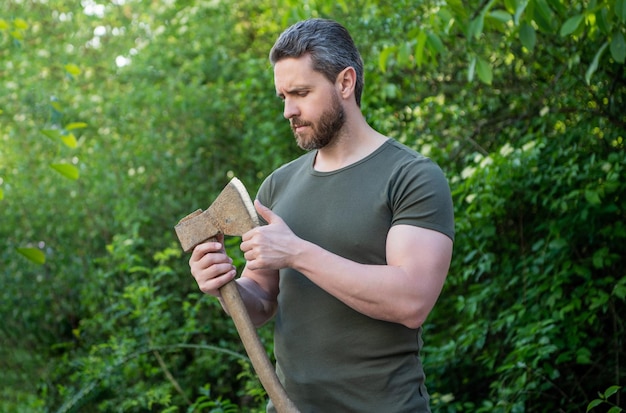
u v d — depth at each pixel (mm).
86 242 5551
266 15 5648
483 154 4062
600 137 3812
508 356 3520
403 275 1821
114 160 5574
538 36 3994
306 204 2016
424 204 1888
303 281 1995
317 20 1969
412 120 4430
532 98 4203
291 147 5094
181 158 5520
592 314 3492
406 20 4254
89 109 5812
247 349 1922
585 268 3549
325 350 1952
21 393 4961
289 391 2000
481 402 3938
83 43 6500
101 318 4773
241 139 5551
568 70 3998
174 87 5727
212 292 1964
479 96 4324
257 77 5199
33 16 6559
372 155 1984
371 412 1912
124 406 4121
